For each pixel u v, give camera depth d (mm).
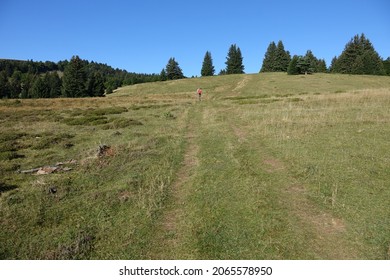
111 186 9805
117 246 6504
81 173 11016
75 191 9484
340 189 8594
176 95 57656
